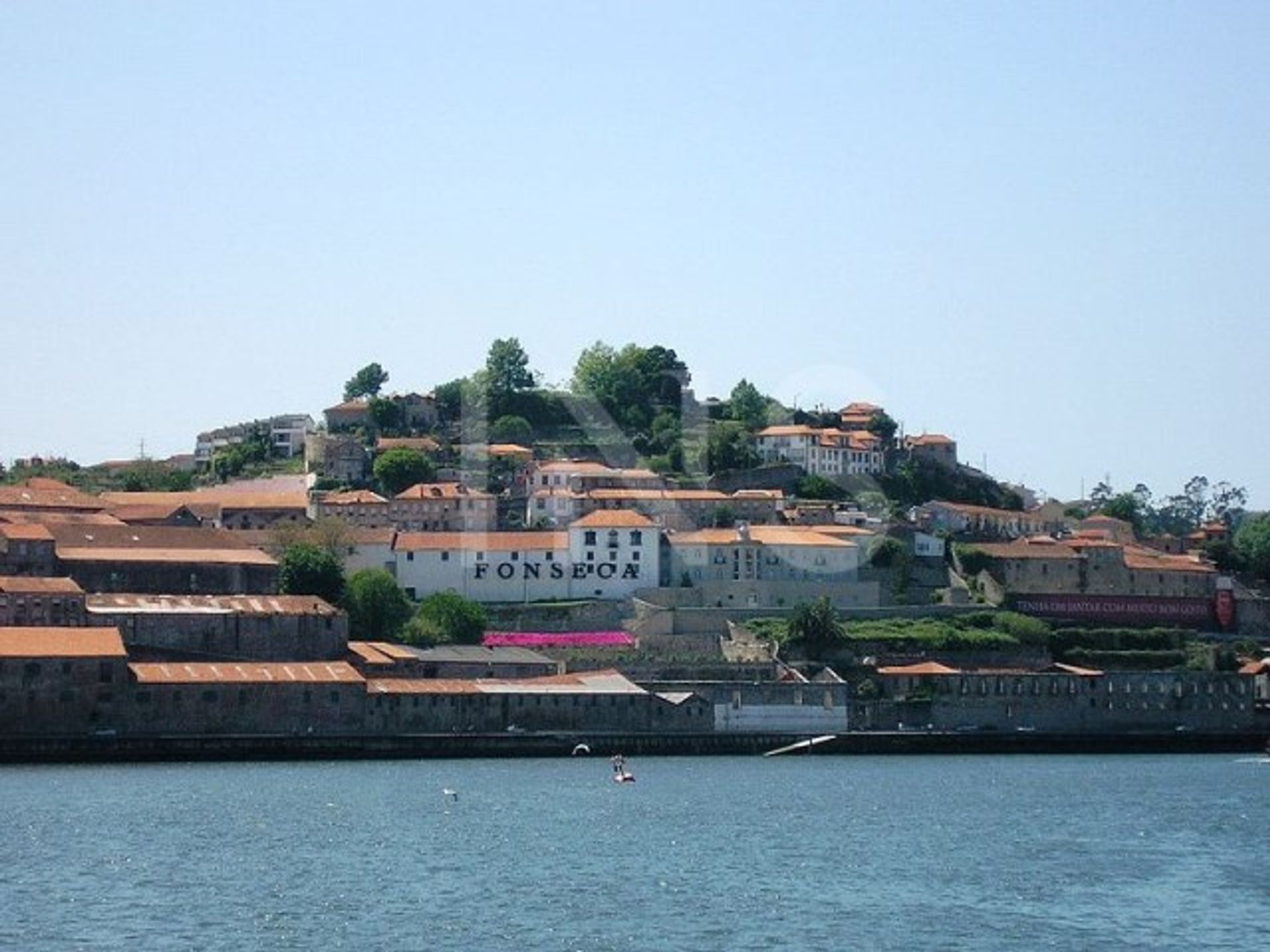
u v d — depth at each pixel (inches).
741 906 7421.3
